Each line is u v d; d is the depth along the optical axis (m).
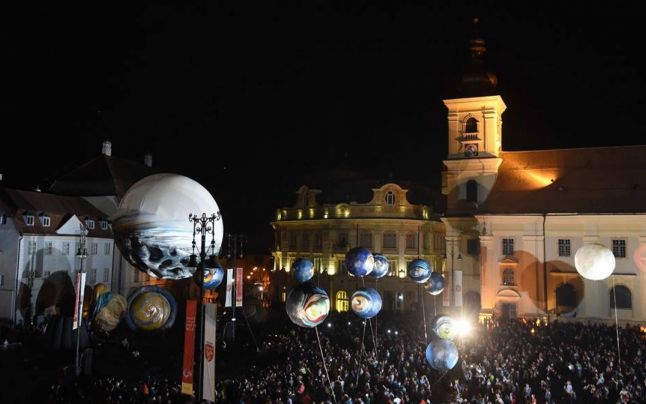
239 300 42.81
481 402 27.91
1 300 60.19
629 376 33.56
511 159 68.00
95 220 72.75
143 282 77.31
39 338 48.31
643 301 56.62
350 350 44.25
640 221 57.81
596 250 34.22
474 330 50.97
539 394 33.12
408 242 81.31
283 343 49.03
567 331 48.91
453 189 68.12
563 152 66.44
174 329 60.69
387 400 25.53
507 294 61.62
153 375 41.44
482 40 68.62
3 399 34.19
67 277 66.44
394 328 54.72
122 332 57.25
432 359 28.00
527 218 61.72
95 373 40.16
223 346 49.69
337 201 85.12
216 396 29.75
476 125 67.69
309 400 26.45
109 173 79.19
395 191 81.75
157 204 36.62
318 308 24.75
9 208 62.06
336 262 83.56
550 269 60.66
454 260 67.12
